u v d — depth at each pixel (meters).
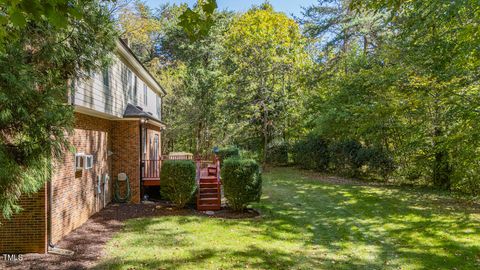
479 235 8.45
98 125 11.09
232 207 11.35
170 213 10.91
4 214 5.12
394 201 12.61
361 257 7.12
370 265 6.68
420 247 7.70
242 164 10.94
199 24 3.07
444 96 10.63
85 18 5.95
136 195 12.66
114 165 12.67
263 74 22.23
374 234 8.77
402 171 16.84
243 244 7.89
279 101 23.00
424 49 11.10
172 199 11.30
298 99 22.11
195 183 11.48
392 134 16.39
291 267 6.55
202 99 26.05
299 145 23.77
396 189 15.14
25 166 5.04
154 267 6.43
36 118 4.91
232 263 6.70
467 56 9.45
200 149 26.66
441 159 14.35
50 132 5.20
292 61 21.56
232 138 25.72
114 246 7.61
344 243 8.06
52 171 6.05
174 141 30.28
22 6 2.51
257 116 23.53
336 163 20.39
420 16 9.76
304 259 7.00
